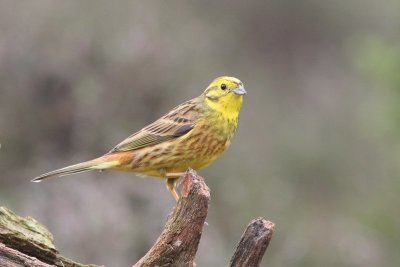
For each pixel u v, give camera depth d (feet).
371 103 63.41
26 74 56.70
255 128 69.36
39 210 50.98
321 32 92.07
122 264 49.73
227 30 79.30
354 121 73.15
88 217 50.55
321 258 54.08
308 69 88.69
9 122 55.47
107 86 56.95
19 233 25.84
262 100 75.10
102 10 59.31
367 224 57.62
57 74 56.80
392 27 70.74
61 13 58.85
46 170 54.08
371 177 64.08
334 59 90.33
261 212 57.26
